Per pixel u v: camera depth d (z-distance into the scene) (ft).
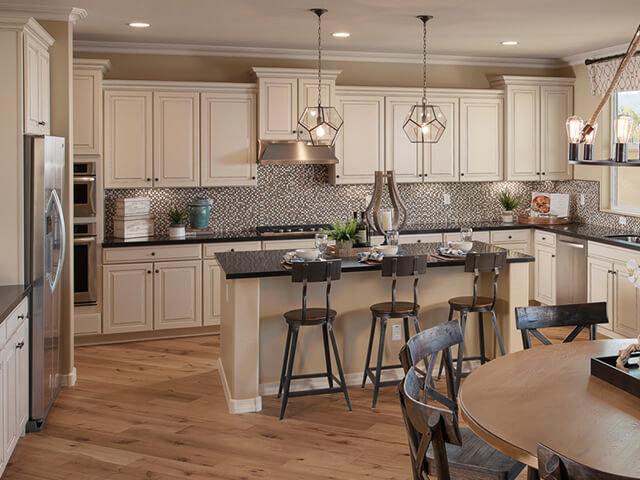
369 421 13.80
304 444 12.66
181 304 20.10
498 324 16.65
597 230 21.38
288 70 20.65
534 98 23.29
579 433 6.87
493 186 24.58
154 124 20.20
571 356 9.55
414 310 14.75
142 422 13.75
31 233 12.84
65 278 15.74
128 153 20.07
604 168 22.26
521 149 23.32
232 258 15.90
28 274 12.92
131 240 19.88
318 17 16.69
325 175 22.79
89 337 19.66
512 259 15.88
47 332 13.58
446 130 22.68
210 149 20.71
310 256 14.89
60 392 15.58
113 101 19.83
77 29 18.29
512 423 7.15
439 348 9.64
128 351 19.04
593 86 21.99
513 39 19.94
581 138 8.66
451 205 24.18
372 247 16.25
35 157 12.82
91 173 19.10
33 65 13.53
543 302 22.80
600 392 8.04
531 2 15.19
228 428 13.44
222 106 20.67
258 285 14.26
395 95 22.09
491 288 16.74
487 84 23.89
